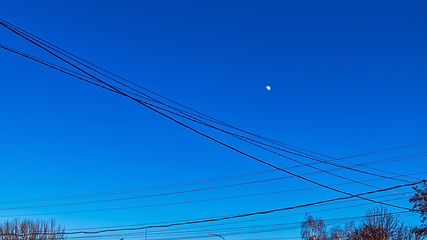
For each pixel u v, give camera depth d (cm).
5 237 4059
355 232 3875
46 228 4378
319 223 4841
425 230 3312
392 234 3516
